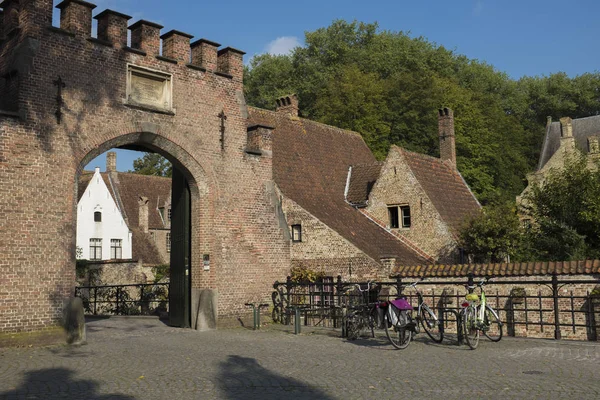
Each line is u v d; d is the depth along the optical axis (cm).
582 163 2320
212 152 1571
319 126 2881
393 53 4522
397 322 1098
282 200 2289
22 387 787
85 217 4212
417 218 2383
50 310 1229
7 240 1188
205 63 1581
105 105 1372
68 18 1338
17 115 1220
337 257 2130
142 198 4584
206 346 1184
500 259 2272
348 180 2719
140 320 1798
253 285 1622
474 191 3719
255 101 4741
